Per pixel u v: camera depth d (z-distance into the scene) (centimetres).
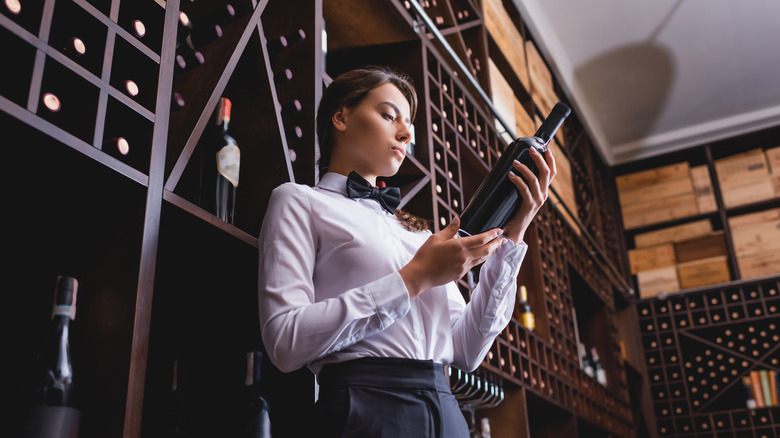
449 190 253
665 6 480
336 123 124
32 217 118
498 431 294
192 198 149
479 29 361
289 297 95
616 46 519
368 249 103
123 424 99
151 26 127
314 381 141
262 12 171
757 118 587
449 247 94
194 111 133
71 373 104
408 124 124
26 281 120
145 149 116
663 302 582
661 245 589
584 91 566
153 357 144
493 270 111
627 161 638
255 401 122
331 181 118
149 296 109
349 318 90
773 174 570
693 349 594
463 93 309
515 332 307
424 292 105
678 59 529
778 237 552
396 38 263
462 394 264
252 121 155
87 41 114
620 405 480
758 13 484
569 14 490
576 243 467
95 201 115
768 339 566
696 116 596
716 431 544
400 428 89
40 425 95
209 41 141
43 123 96
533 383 311
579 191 525
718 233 573
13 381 114
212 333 149
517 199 106
